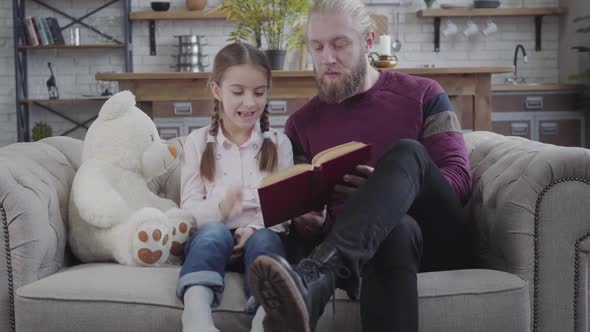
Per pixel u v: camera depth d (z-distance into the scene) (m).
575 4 5.52
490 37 5.86
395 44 5.66
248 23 3.72
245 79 1.74
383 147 1.82
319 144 1.88
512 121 4.95
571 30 5.60
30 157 1.76
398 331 1.29
